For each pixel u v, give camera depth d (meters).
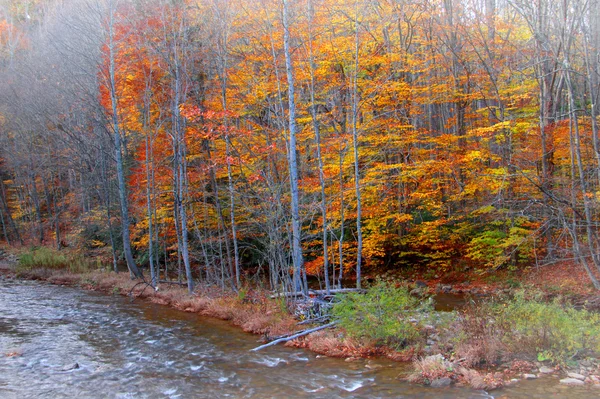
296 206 13.50
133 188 22.78
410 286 18.92
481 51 20.88
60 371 8.52
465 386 7.25
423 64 21.34
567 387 6.92
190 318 13.33
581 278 16.11
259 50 18.27
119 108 22.53
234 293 14.95
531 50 19.33
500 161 19.77
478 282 18.33
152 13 19.77
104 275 20.80
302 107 18.31
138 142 24.78
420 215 20.53
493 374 7.61
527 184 17.31
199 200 20.55
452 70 20.64
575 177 17.06
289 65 13.69
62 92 26.00
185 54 17.88
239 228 18.84
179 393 7.45
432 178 19.59
